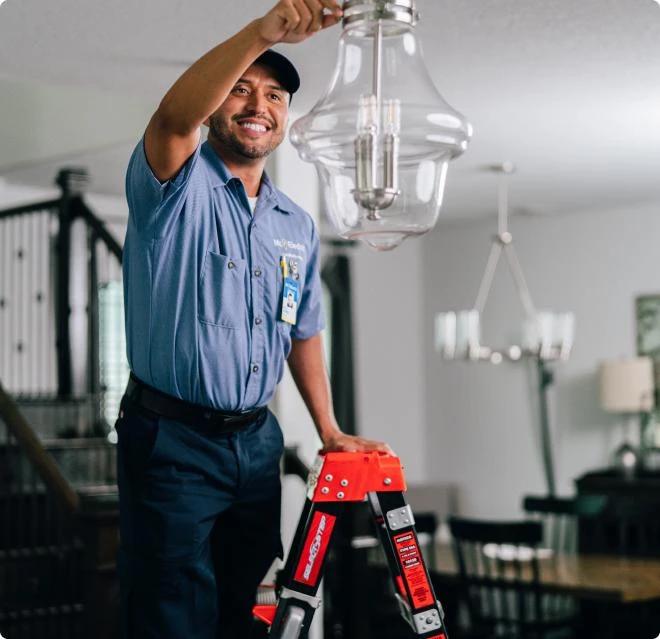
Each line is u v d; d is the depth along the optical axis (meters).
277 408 4.94
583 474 7.54
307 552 2.22
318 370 2.68
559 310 8.11
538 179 6.82
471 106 5.03
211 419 2.36
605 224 7.88
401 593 2.27
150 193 2.15
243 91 2.31
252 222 2.39
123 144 5.90
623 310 7.74
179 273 2.27
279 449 2.57
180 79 1.97
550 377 8.07
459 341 6.84
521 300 8.33
